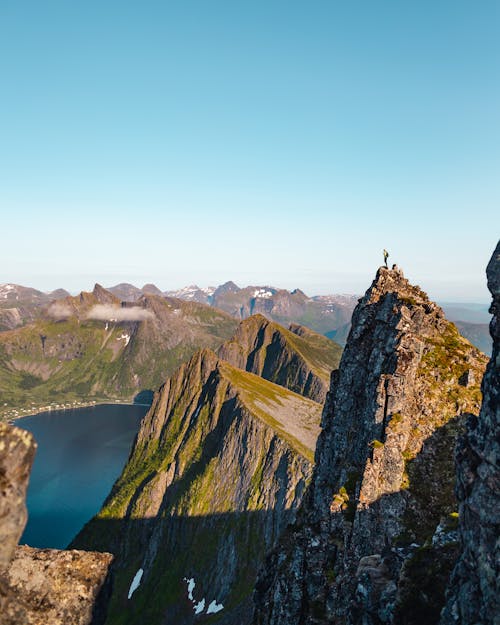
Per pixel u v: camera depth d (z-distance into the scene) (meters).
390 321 56.53
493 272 27.14
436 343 53.78
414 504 43.22
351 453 54.62
